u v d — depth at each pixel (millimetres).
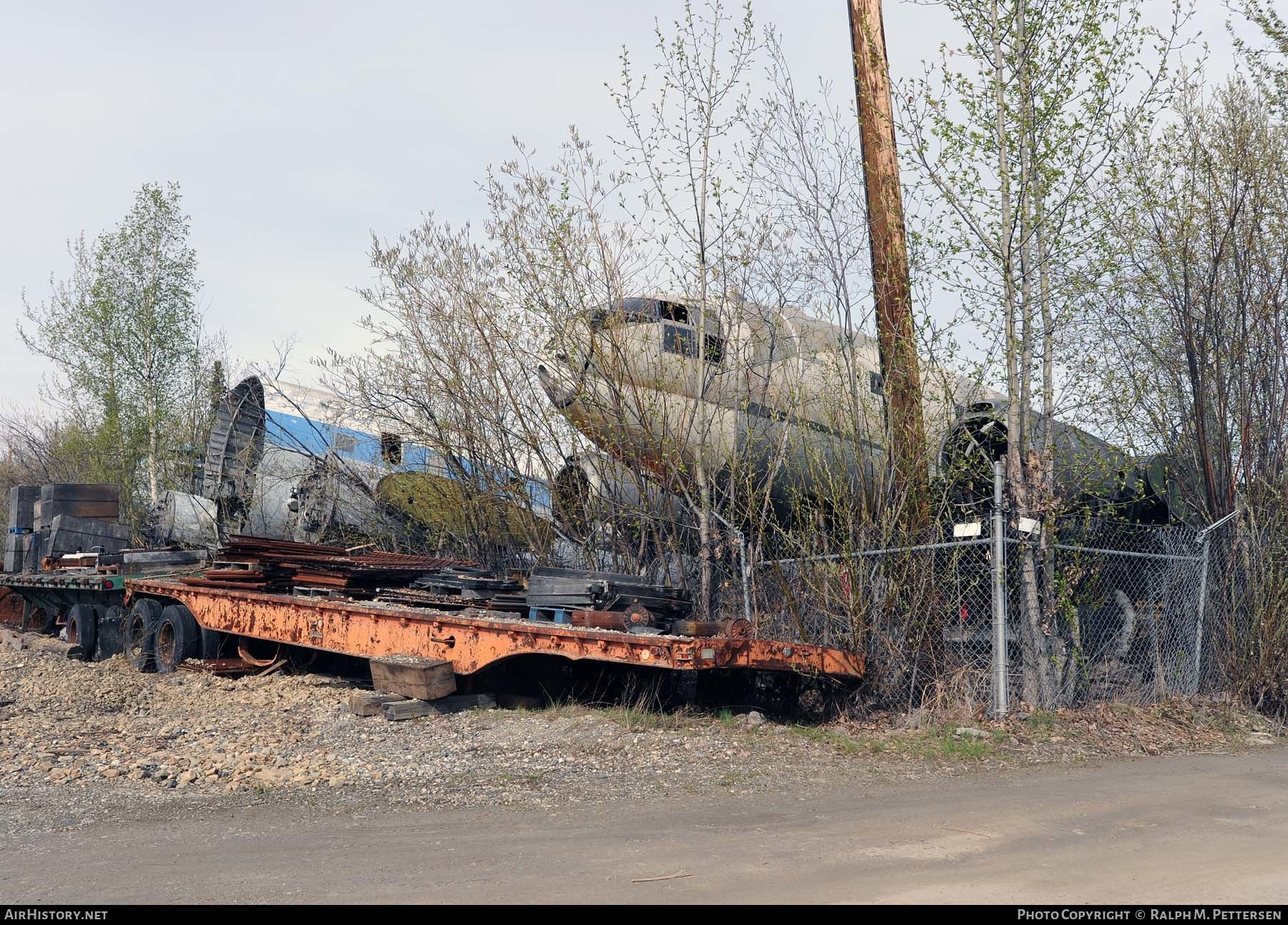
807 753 8656
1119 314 12297
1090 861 5051
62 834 6453
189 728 10633
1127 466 11312
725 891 4617
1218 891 4500
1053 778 7734
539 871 5121
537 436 14633
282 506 18781
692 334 12867
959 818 6195
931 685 10523
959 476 10836
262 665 14141
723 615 12281
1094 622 12023
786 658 9781
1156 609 11688
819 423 11492
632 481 13609
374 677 11273
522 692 11469
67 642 18750
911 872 4863
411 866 5324
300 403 19062
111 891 5004
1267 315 11836
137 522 27406
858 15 11039
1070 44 10094
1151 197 11438
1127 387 12164
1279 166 11781
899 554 10742
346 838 6152
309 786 7875
